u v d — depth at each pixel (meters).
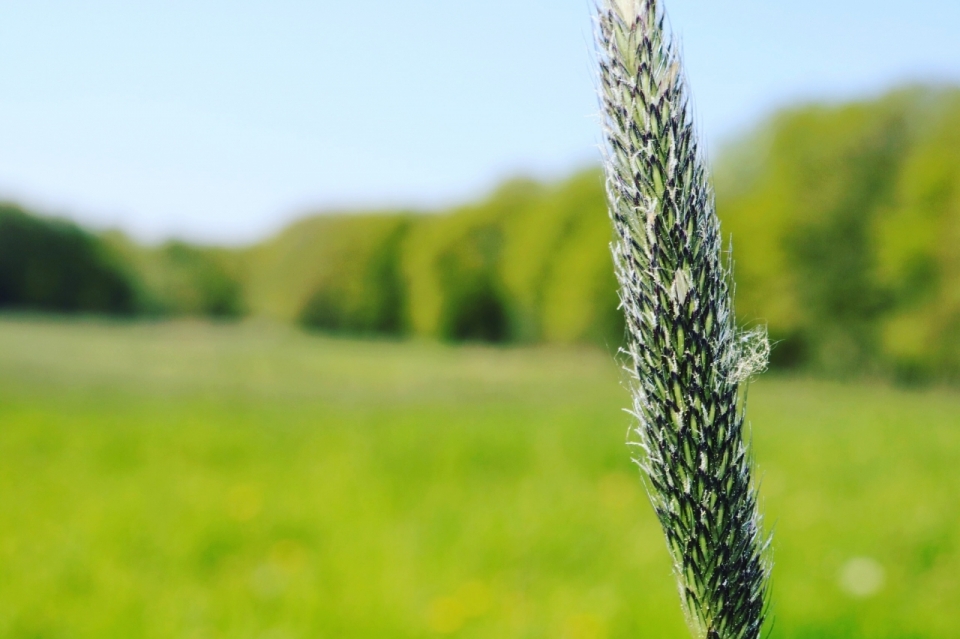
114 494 6.05
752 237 21.56
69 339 33.41
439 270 37.66
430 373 23.70
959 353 18.02
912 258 18.44
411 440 8.68
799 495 5.83
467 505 5.76
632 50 0.89
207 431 9.43
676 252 0.90
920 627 3.38
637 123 0.90
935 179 18.06
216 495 6.02
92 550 4.65
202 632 3.51
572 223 29.95
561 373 24.16
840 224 20.20
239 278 53.78
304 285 47.09
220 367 23.77
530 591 4.01
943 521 4.99
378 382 20.64
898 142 19.59
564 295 28.98
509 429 9.45
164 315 52.00
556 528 5.05
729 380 0.92
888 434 8.99
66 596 3.97
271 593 3.99
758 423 10.00
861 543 4.59
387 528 5.15
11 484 6.36
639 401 0.94
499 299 36.03
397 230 42.75
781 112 21.62
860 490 6.01
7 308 45.38
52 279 46.12
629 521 5.24
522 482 6.63
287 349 33.56
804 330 21.30
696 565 0.93
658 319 0.91
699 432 0.91
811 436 8.73
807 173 20.70
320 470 7.19
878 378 19.94
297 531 5.14
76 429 9.30
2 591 3.97
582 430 9.25
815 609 3.59
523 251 32.22
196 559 4.58
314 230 47.03
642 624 3.50
